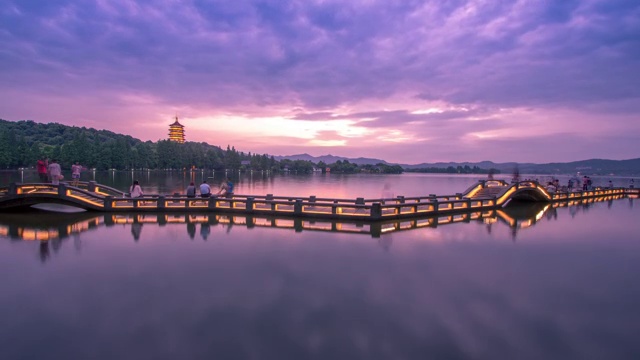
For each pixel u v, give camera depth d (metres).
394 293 8.84
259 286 9.10
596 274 10.66
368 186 65.12
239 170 168.62
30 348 6.15
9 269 10.12
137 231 15.61
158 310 7.64
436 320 7.43
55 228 15.95
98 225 16.81
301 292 8.77
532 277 10.31
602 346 6.55
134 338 6.51
